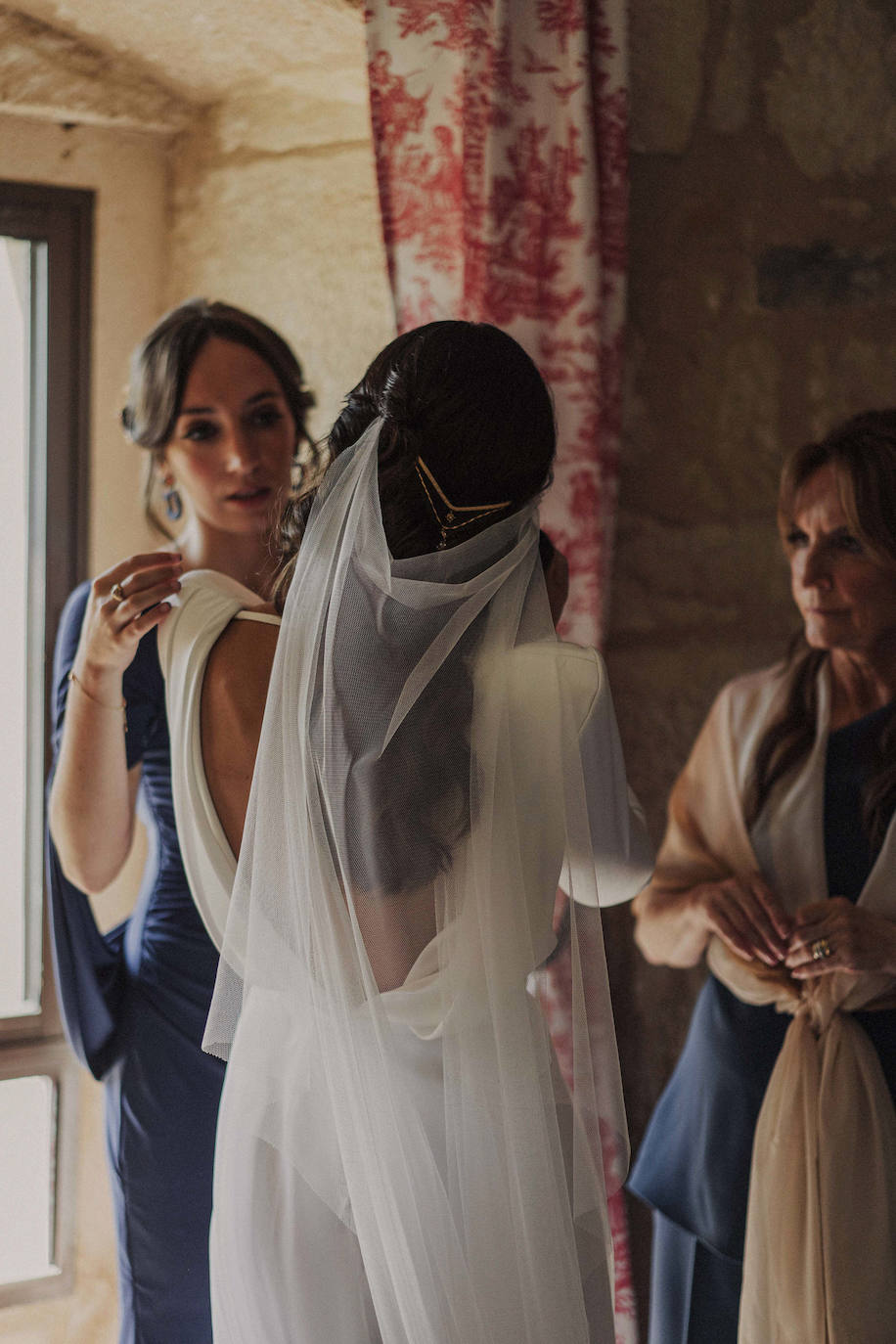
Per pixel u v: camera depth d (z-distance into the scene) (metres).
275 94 2.12
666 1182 1.67
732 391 1.94
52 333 2.15
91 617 1.27
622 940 1.93
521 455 1.09
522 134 1.71
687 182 1.90
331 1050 1.04
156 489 2.21
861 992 1.52
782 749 1.67
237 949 1.10
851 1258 1.44
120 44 2.03
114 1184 1.45
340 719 1.04
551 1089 1.09
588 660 1.16
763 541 1.95
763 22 1.93
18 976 2.20
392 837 1.04
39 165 2.12
